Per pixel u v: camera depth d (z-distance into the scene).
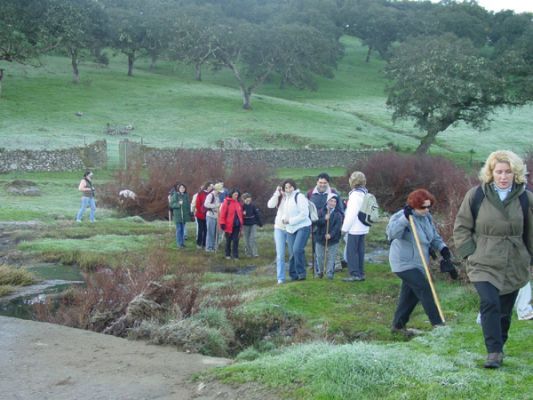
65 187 29.86
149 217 24.41
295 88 85.69
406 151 52.78
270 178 26.30
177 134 51.66
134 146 36.19
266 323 8.63
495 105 51.50
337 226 10.97
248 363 5.81
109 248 15.78
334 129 59.12
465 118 51.94
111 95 65.00
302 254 10.80
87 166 37.12
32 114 53.22
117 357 6.46
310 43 67.44
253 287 11.04
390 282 10.74
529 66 51.78
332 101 78.81
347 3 113.06
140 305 8.17
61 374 5.89
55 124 50.78
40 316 8.93
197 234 17.27
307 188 35.38
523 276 5.37
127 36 75.88
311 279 10.91
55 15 59.09
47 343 6.91
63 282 12.26
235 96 71.44
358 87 90.12
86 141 44.03
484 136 63.53
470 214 5.45
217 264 15.01
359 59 110.19
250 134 53.22
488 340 5.31
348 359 5.24
